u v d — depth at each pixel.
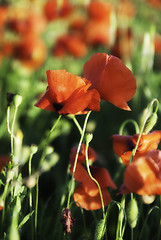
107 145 1.23
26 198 0.92
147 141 0.84
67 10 1.60
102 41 1.60
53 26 1.63
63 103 0.83
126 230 0.92
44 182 1.06
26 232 0.90
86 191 0.84
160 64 1.61
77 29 1.63
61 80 0.82
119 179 1.00
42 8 1.58
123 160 0.85
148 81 1.27
